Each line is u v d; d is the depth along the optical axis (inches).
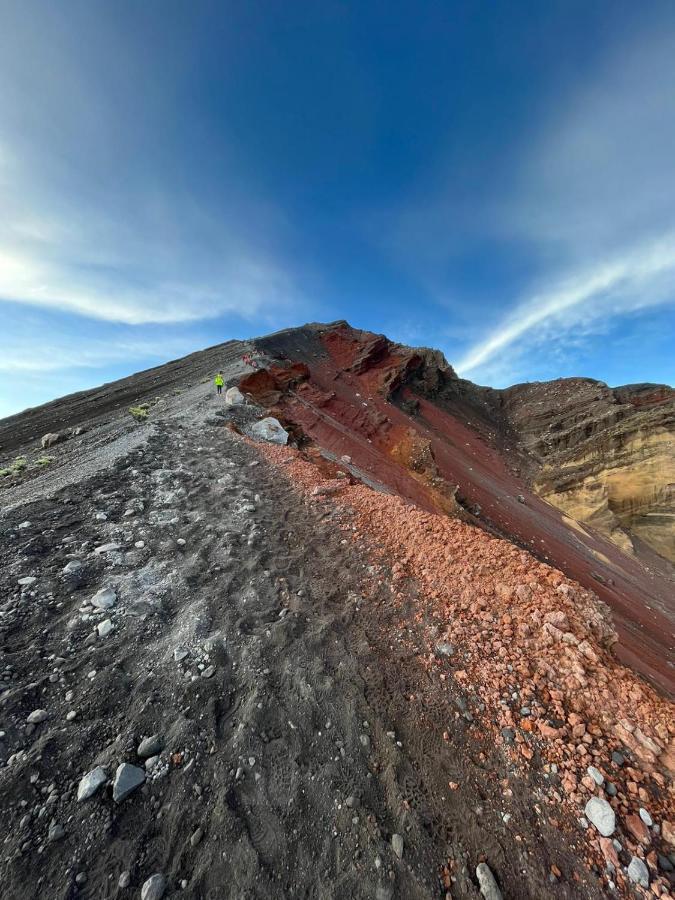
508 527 942.4
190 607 194.5
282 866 102.6
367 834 110.9
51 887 92.7
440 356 2039.9
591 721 142.4
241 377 843.4
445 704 152.6
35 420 1015.0
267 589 219.6
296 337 1695.4
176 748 126.9
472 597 208.8
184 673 155.7
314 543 277.9
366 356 1667.1
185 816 110.1
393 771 128.1
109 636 168.4
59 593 189.2
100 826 104.3
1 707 128.8
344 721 144.4
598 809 112.8
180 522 282.7
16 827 102.0
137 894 93.7
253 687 153.2
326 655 175.2
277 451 498.6
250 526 289.0
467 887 101.0
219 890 96.7
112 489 320.2
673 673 439.5
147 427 526.6
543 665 165.9
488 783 125.2
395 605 211.6
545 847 108.3
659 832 108.9
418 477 829.8
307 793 120.0
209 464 415.5
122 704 139.7
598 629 184.9
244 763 125.6
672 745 130.8
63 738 124.5
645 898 96.6
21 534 234.5
